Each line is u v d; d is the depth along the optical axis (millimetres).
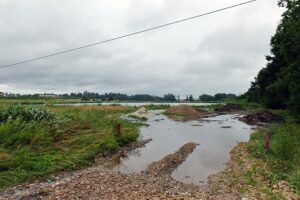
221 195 13352
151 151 23500
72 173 16875
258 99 83500
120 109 60812
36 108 27953
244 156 20734
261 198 12617
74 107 55656
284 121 44438
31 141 20609
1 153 17656
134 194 13383
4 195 13148
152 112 62844
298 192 12953
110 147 22453
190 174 17250
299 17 33406
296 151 18391
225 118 54875
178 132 34281
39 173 15922
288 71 36469
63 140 22719
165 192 13742
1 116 25062
